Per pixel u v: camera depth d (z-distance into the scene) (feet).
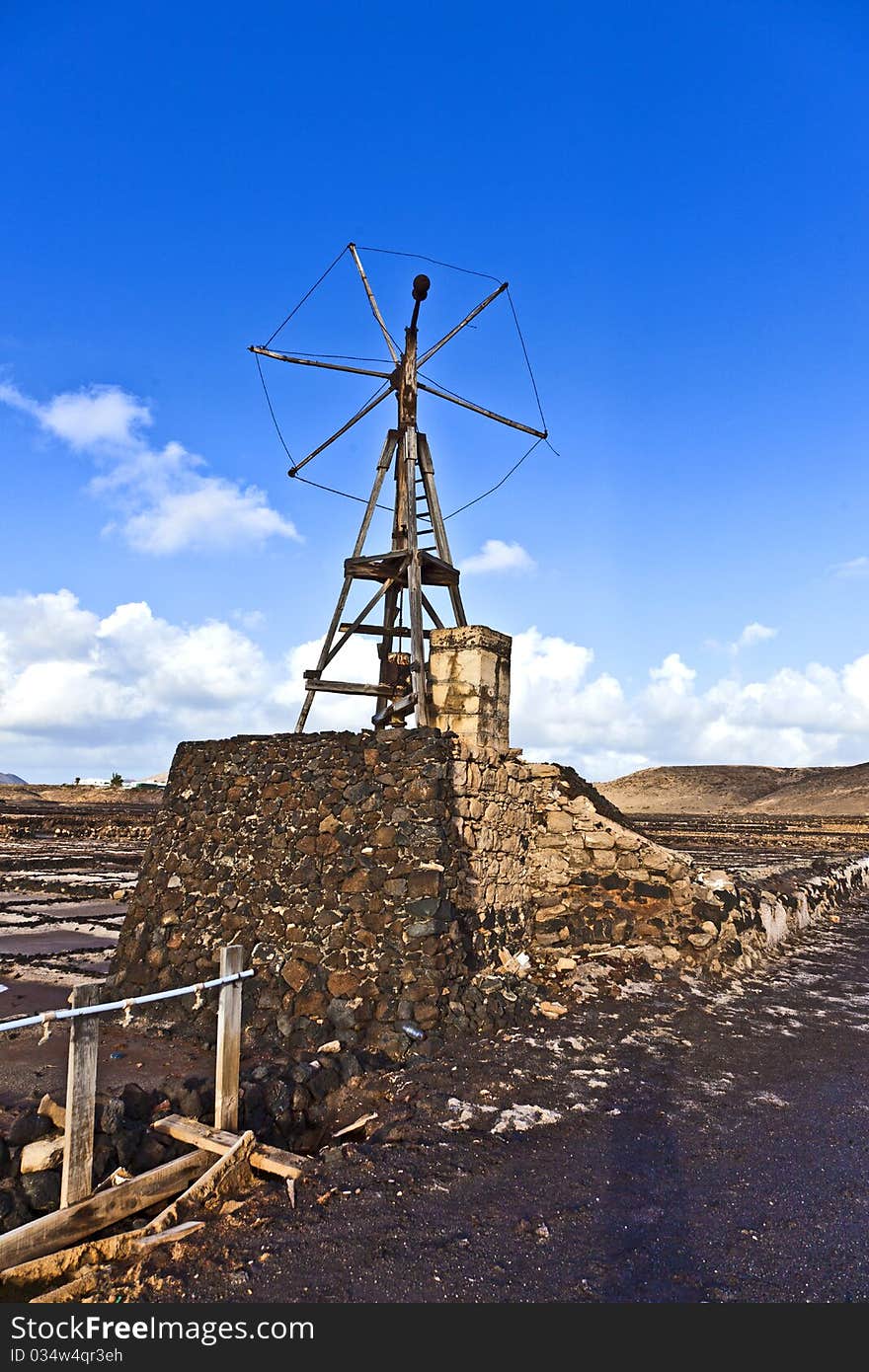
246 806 34.06
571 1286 13.83
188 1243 14.99
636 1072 24.63
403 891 28.96
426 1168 17.99
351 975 27.94
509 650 36.83
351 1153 18.47
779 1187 17.43
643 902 39.24
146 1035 27.50
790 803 262.26
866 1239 15.42
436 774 30.45
